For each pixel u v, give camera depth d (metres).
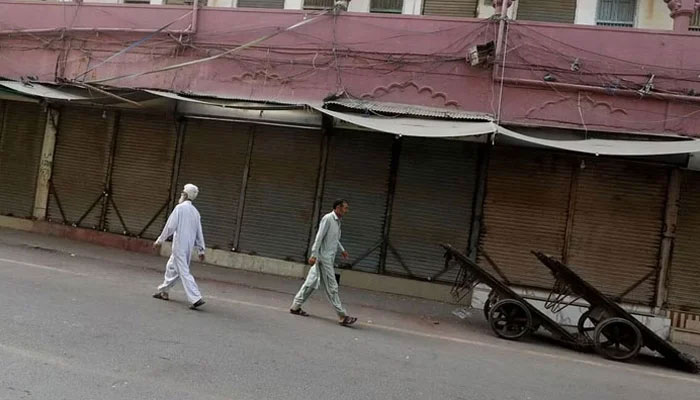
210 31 11.42
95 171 12.59
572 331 9.41
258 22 11.20
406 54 10.36
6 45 12.71
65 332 5.54
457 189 10.48
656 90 9.34
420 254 10.57
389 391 4.89
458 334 7.96
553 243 10.01
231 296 8.75
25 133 13.09
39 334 5.38
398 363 5.89
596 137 9.44
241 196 11.54
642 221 9.67
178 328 6.21
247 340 6.05
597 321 7.80
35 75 12.43
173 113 11.89
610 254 9.77
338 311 7.55
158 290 7.73
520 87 9.82
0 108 13.25
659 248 9.58
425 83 10.25
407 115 9.70
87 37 12.18
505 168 10.27
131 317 6.45
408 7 11.73
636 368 7.20
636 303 9.59
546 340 8.33
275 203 11.35
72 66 12.23
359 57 10.60
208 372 4.86
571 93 9.63
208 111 11.65
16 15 12.73
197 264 11.48
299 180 11.24
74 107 12.75
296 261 11.17
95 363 4.77
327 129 11.00
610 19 10.98
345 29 10.73
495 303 8.21
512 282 10.09
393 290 10.58
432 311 9.52
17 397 3.91
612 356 7.53
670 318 9.41
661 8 10.72
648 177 9.67
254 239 11.43
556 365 6.74
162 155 12.14
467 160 10.45
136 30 11.73
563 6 11.13
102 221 12.46
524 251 10.11
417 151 10.69
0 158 13.19
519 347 7.58
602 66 9.57
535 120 9.72
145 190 12.23
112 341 5.43
